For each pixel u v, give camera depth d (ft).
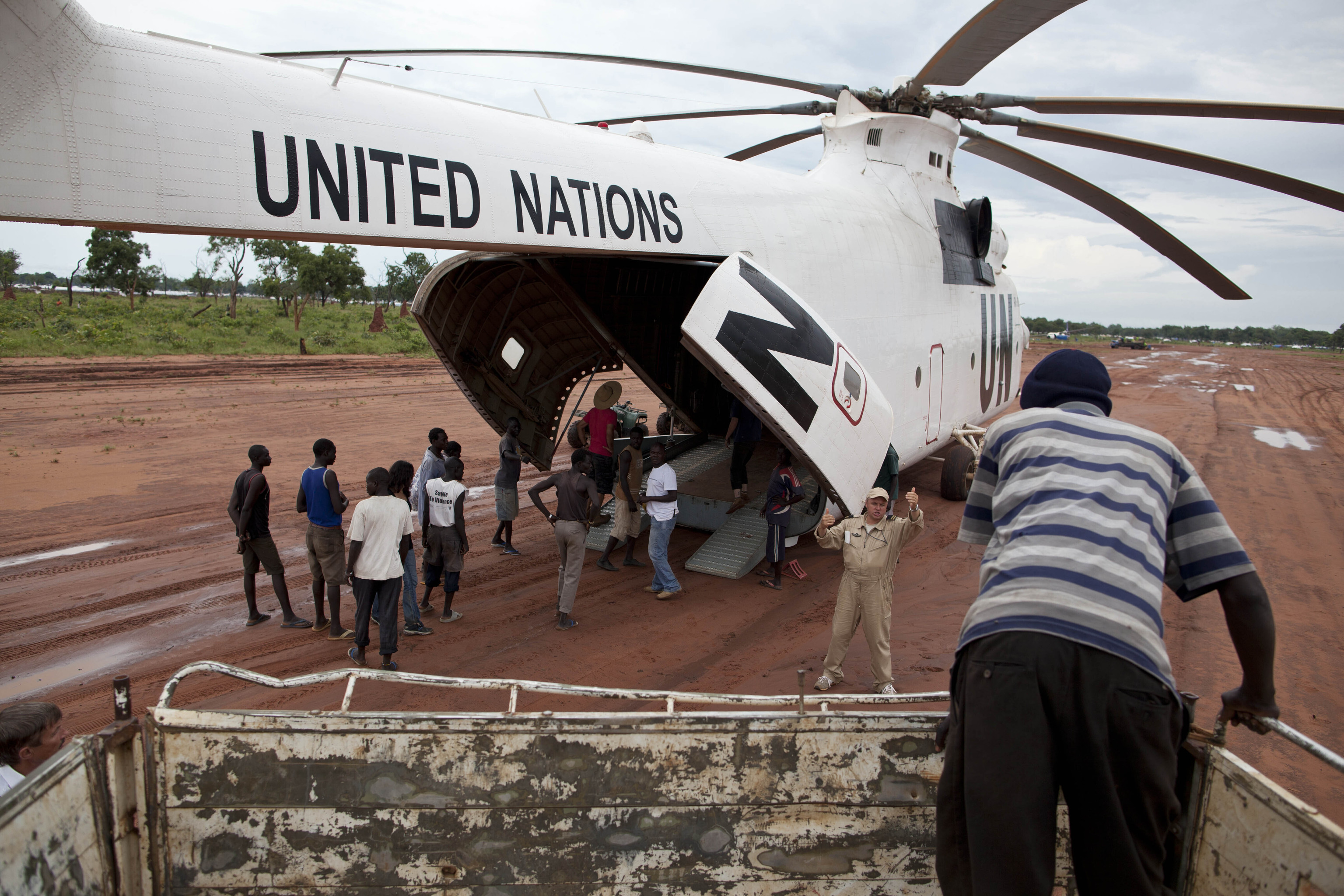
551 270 28.89
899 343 32.94
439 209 16.57
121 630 23.70
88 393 68.54
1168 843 7.88
